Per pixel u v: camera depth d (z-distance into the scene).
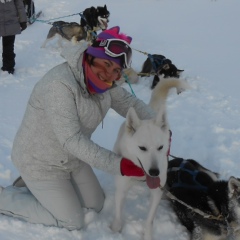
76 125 1.68
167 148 1.81
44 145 1.80
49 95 1.64
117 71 1.67
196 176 2.07
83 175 2.01
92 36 5.53
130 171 1.75
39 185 1.87
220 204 1.83
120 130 1.94
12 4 3.90
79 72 1.66
